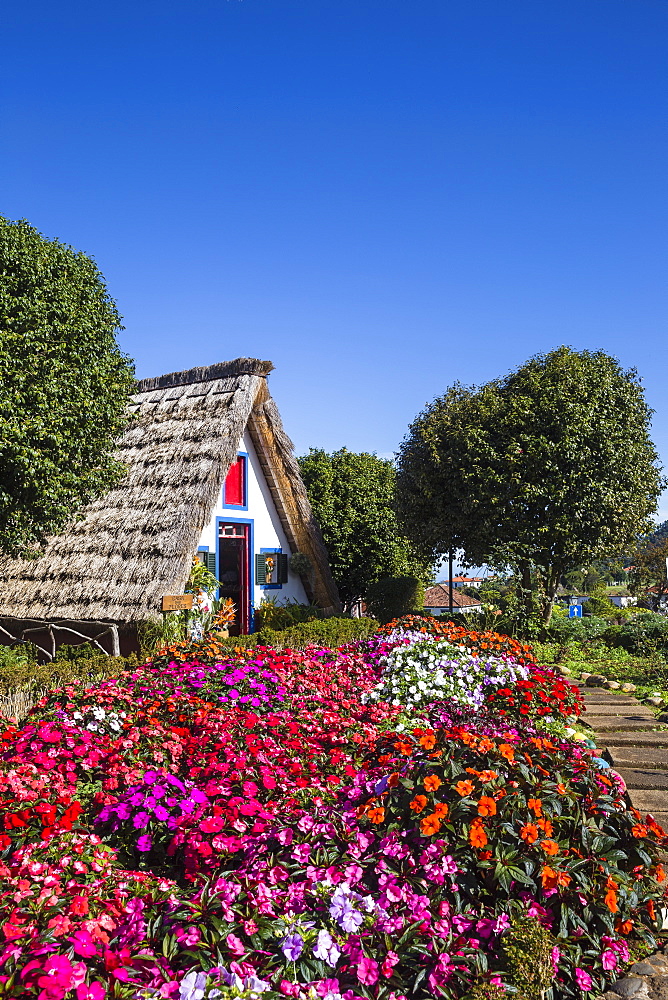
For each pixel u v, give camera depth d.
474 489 17.64
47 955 2.88
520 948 3.17
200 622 13.27
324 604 18.33
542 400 17.50
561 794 3.95
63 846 4.02
